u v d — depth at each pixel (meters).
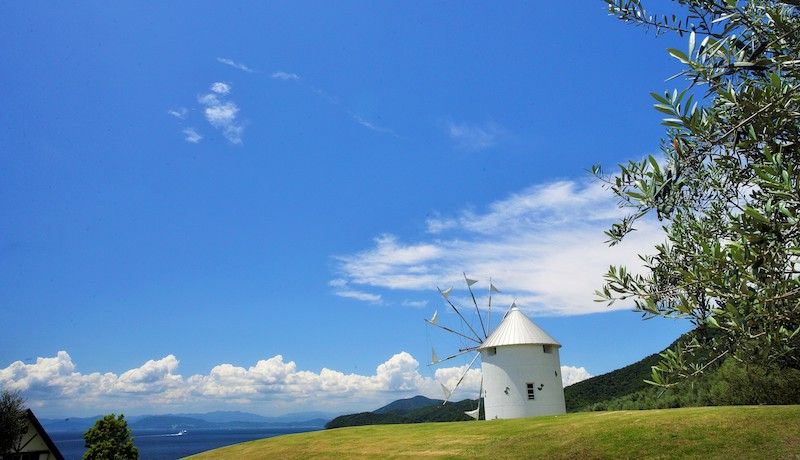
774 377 28.72
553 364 41.09
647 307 7.77
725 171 8.43
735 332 6.57
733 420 22.56
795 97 6.48
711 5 6.97
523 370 40.00
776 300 6.19
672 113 7.10
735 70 6.82
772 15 6.22
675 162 7.66
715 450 20.06
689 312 7.18
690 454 20.14
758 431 20.95
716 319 6.92
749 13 6.92
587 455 21.91
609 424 25.48
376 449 29.30
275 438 39.31
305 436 37.78
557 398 40.19
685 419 23.84
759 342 6.45
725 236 8.59
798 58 6.27
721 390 32.59
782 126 6.70
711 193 9.05
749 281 6.38
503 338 41.31
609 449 22.08
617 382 73.62
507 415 39.50
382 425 39.41
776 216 6.55
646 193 7.92
